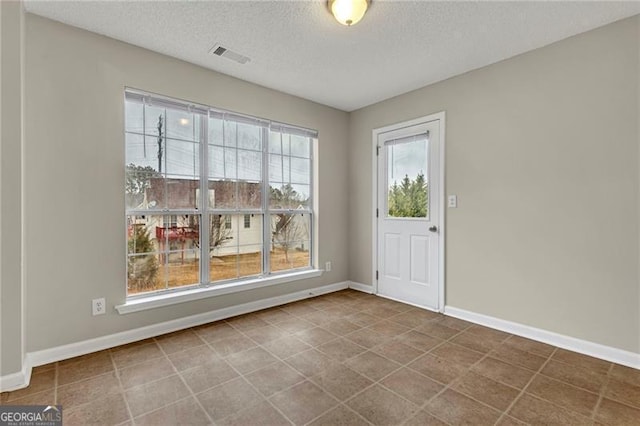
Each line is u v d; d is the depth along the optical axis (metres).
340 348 2.39
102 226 2.37
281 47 2.54
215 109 3.00
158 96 2.65
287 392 1.82
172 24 2.23
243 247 3.29
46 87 2.15
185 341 2.52
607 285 2.23
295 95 3.59
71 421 1.58
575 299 2.37
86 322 2.31
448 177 3.13
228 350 2.36
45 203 2.15
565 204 2.41
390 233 3.71
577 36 2.34
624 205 2.16
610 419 1.60
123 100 2.46
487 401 1.74
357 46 2.52
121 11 2.08
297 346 2.43
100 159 2.36
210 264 3.04
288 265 3.68
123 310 2.45
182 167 2.86
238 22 2.21
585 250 2.32
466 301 3.01
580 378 1.98
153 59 2.61
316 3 2.00
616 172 2.19
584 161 2.32
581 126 2.33
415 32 2.32
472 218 2.95
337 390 1.84
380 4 2.00
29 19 2.09
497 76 2.77
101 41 2.36
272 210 3.51
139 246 2.65
